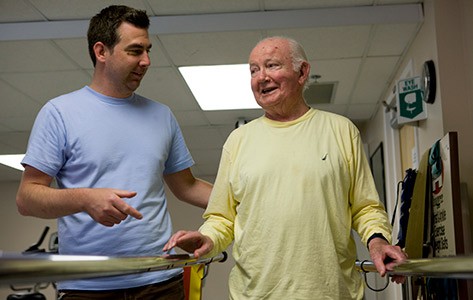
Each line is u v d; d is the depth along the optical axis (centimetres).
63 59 390
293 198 134
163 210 167
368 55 395
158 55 386
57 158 155
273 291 132
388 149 484
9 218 831
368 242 130
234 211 153
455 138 239
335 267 132
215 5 329
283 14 335
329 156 138
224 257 187
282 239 133
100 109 161
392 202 472
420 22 332
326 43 371
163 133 172
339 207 137
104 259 73
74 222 155
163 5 326
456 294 233
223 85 456
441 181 249
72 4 321
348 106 534
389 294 494
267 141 144
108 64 160
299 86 147
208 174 834
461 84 294
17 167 746
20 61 391
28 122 554
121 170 158
